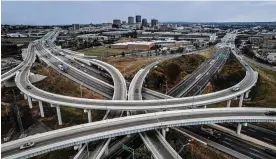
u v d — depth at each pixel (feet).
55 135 293.43
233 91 466.29
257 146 324.80
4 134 372.79
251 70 641.40
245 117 344.28
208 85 573.74
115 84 501.15
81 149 288.10
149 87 556.92
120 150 316.60
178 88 556.51
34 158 314.55
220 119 336.90
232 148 319.88
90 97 489.26
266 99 508.94
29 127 394.93
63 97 419.13
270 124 388.98
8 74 568.00
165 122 321.73
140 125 314.55
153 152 273.95
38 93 439.63
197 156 305.32
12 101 481.87
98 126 314.55
